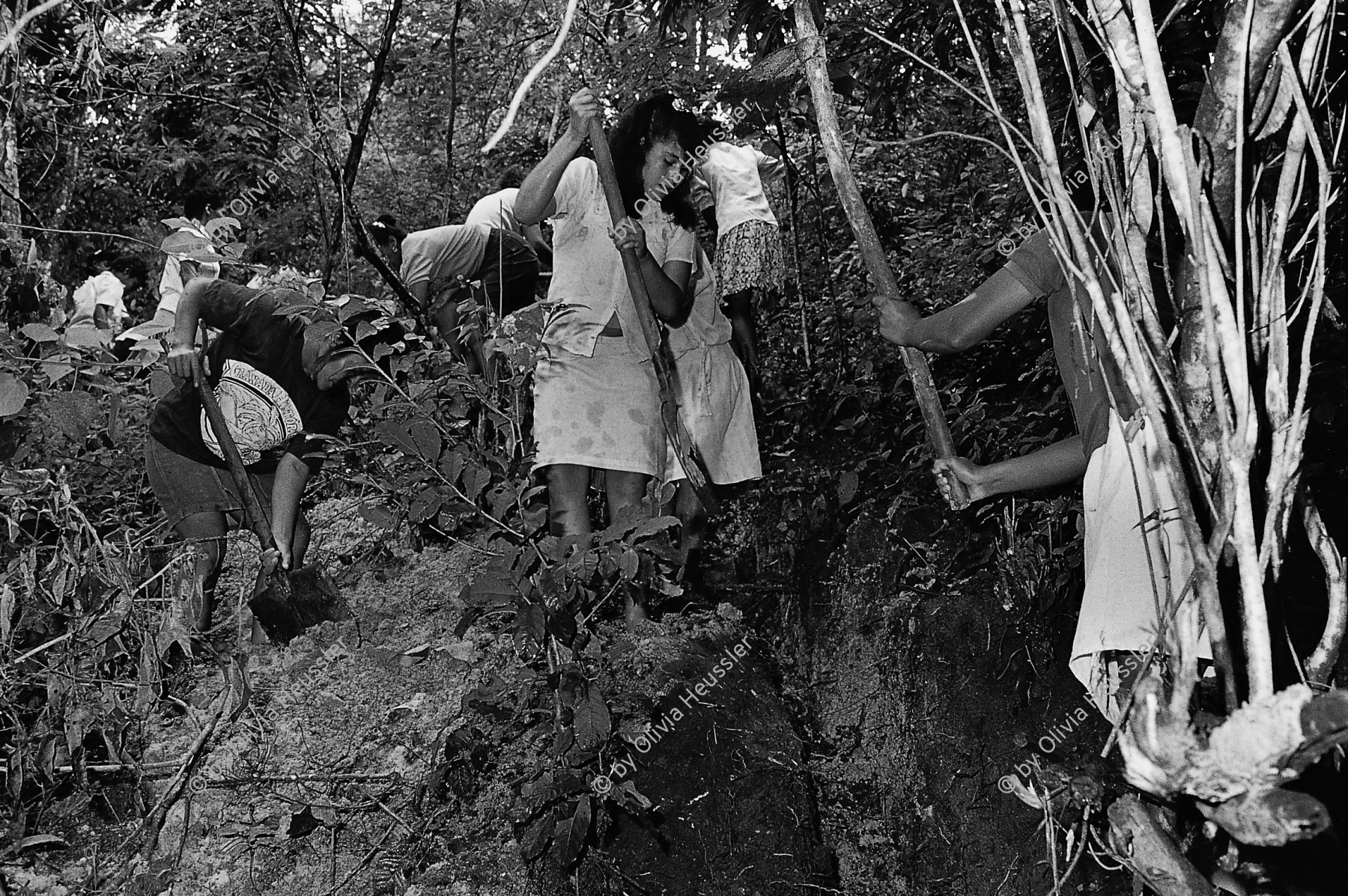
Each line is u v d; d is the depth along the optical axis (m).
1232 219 1.58
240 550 3.89
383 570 3.71
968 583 3.41
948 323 2.46
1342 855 1.64
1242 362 1.48
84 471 3.85
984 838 3.01
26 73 4.22
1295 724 1.32
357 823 2.90
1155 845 1.65
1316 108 1.64
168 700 3.23
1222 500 1.50
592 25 4.96
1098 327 2.16
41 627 3.03
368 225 4.86
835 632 3.65
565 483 3.24
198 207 6.98
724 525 4.16
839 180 2.60
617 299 3.22
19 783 2.86
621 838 2.84
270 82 6.46
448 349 3.94
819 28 2.78
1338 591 1.57
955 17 3.63
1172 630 1.55
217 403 3.16
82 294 4.96
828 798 3.29
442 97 7.82
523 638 2.95
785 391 5.06
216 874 2.83
